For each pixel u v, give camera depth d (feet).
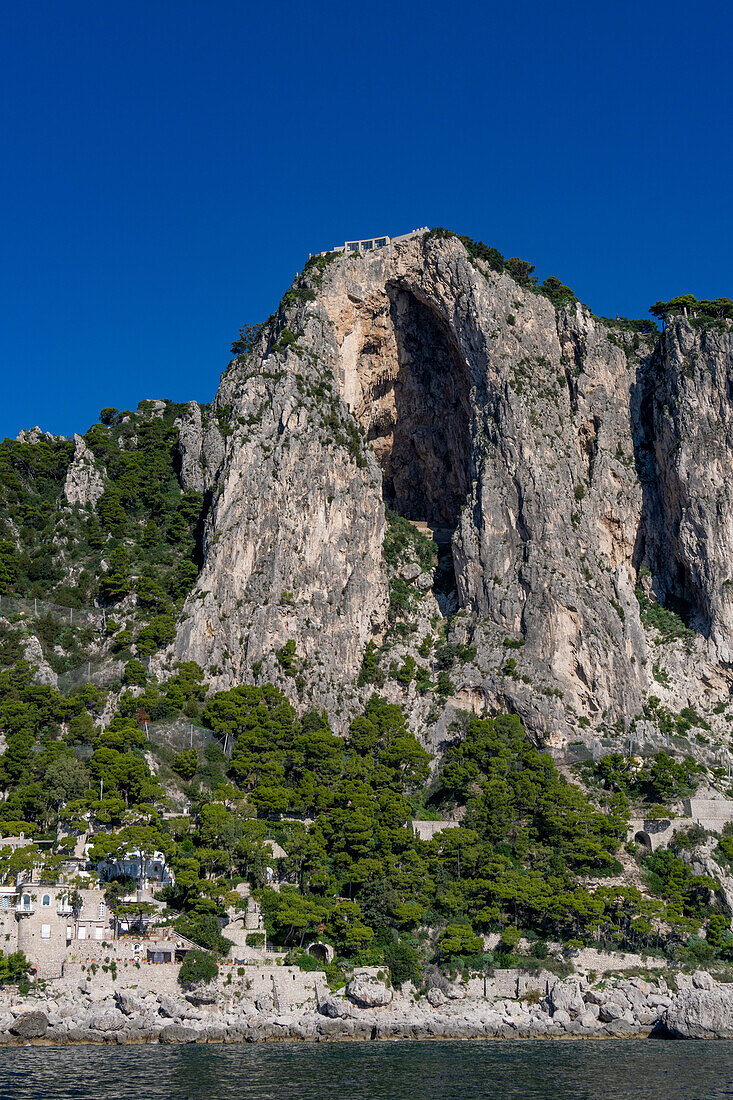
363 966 488.02
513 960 503.61
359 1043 451.12
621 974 506.07
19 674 634.02
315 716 650.43
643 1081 381.60
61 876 483.92
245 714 633.61
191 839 536.83
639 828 609.01
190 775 589.32
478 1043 454.81
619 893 537.65
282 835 555.69
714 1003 475.31
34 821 544.21
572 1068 401.70
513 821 590.55
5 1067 386.73
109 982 456.04
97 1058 406.41
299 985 471.21
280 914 487.61
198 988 458.50
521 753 643.86
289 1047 439.22
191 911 492.13
